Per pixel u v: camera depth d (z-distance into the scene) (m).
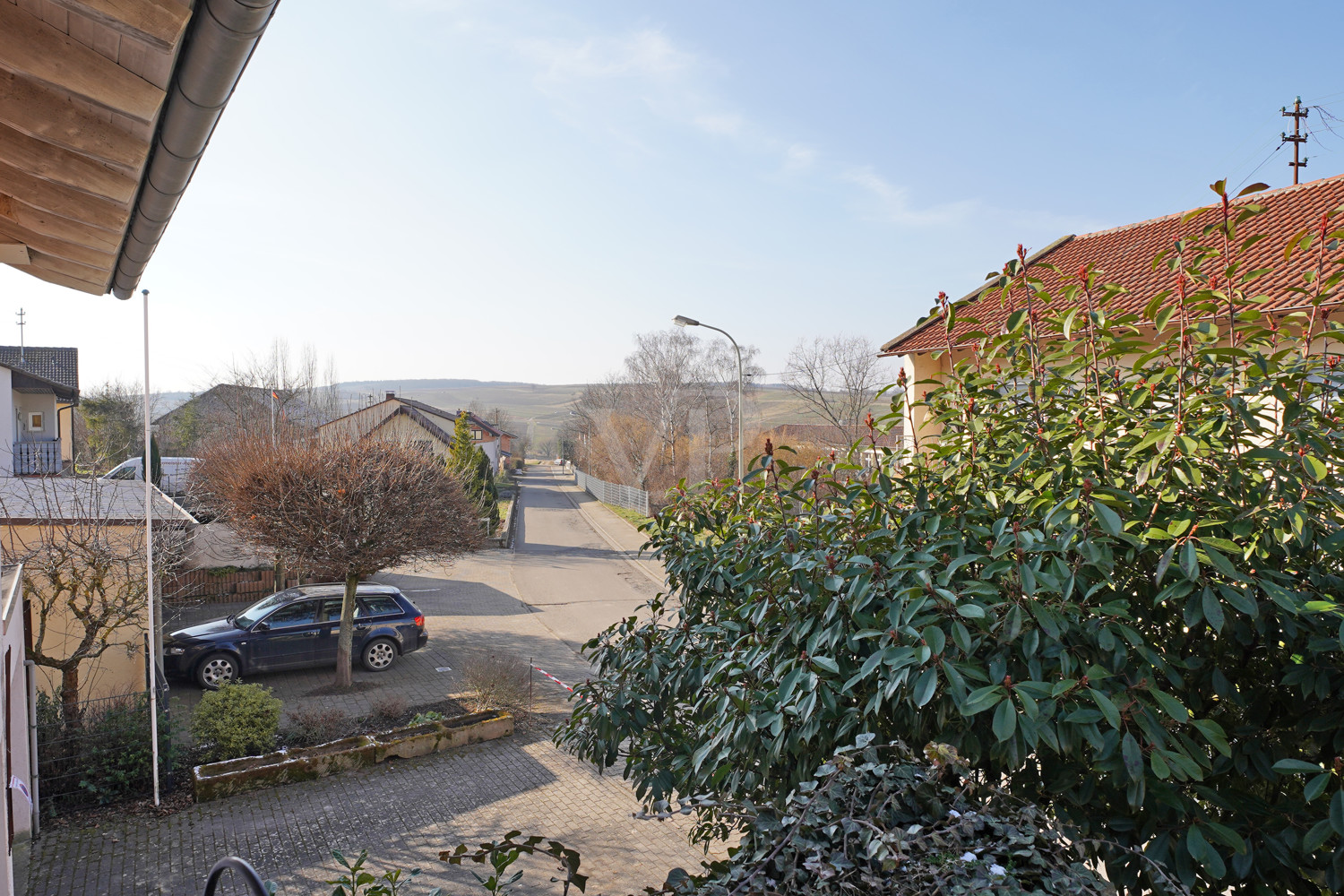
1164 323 3.00
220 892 7.03
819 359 43.03
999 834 2.07
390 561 13.14
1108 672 2.47
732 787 3.36
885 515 3.46
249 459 14.89
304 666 13.62
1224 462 2.76
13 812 7.29
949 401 3.51
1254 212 2.91
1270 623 2.69
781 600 3.38
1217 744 2.27
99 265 3.54
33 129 2.20
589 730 4.18
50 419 39.97
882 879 1.93
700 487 4.62
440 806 8.93
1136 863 2.52
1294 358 3.10
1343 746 2.50
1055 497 2.85
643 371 59.16
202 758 9.65
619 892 7.17
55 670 10.10
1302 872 2.53
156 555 10.25
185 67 1.87
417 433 42.31
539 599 21.69
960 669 2.53
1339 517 2.72
